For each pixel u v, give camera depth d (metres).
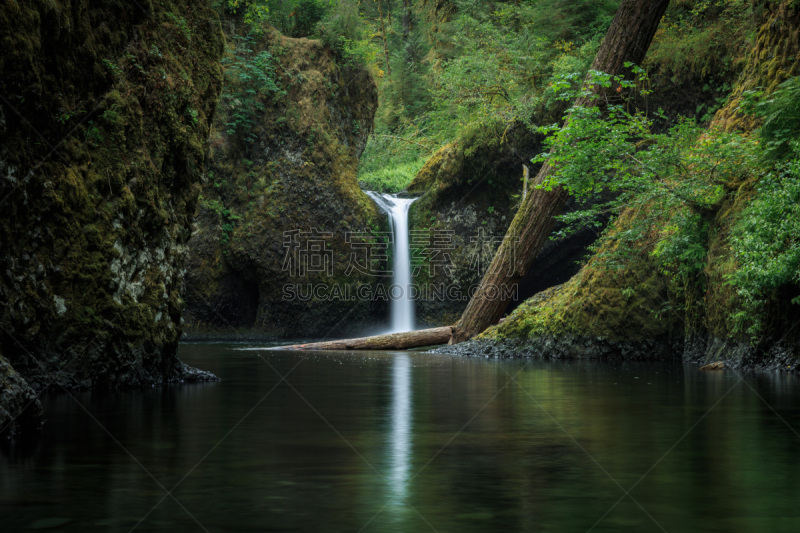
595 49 23.09
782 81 13.18
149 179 9.29
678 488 3.54
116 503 3.23
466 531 2.84
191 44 10.38
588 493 3.44
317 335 27.25
